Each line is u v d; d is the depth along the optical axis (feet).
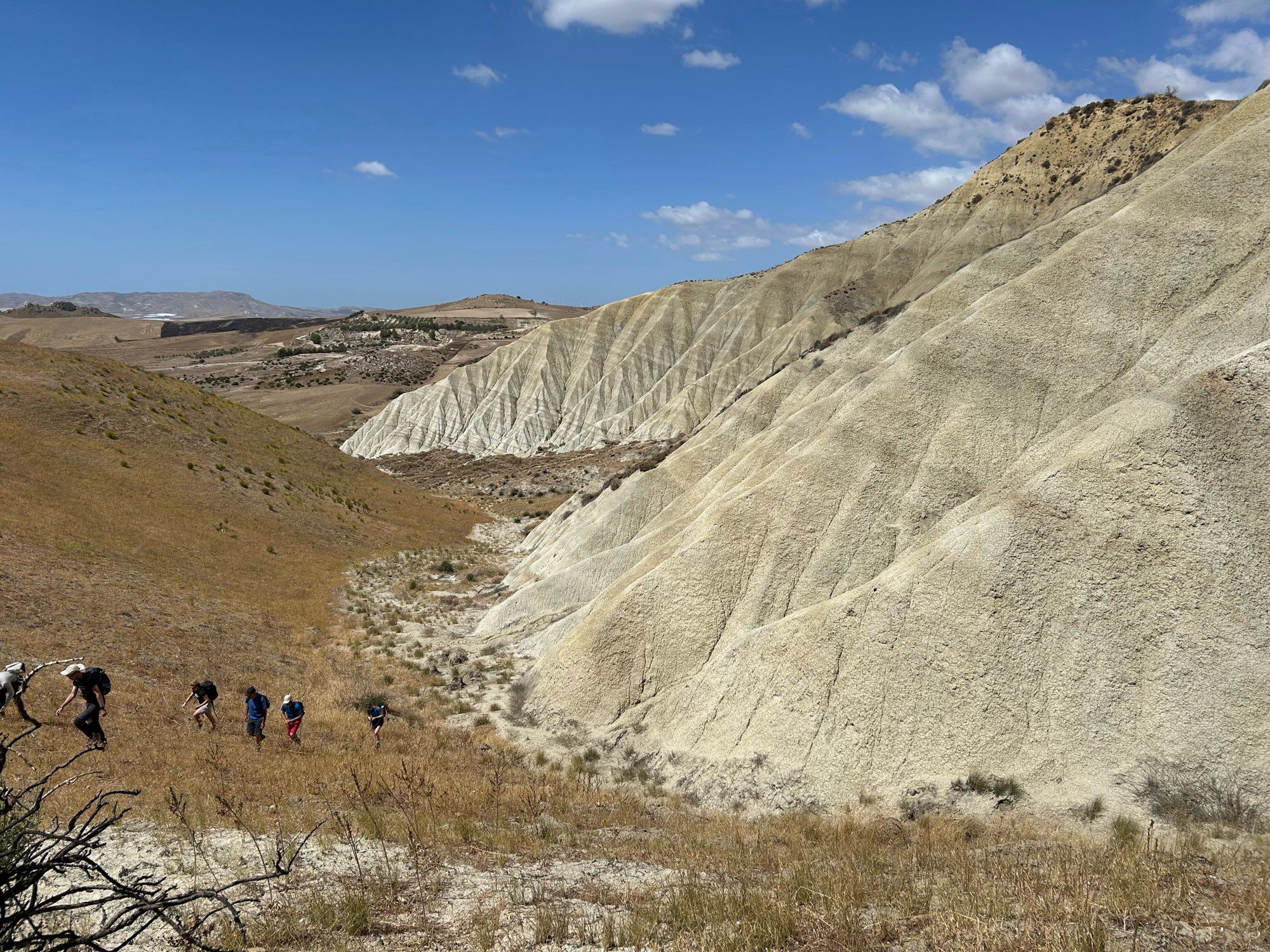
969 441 93.97
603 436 323.98
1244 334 81.20
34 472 137.39
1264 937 26.32
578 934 28.48
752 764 68.18
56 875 29.78
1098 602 63.57
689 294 380.99
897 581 72.02
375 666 101.30
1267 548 61.31
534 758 75.31
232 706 75.82
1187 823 50.62
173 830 39.14
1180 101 314.14
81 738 56.24
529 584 136.98
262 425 213.66
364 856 38.17
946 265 309.22
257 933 26.99
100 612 93.15
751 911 30.09
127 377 194.59
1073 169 324.39
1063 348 97.19
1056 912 28.86
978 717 62.75
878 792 62.28
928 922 29.09
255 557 140.05
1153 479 66.39
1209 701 56.85
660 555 101.30
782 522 93.20
